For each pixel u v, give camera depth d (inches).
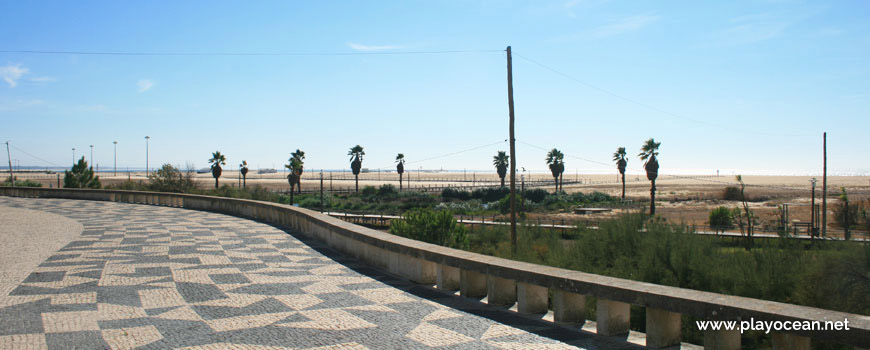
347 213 1898.4
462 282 312.0
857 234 1132.5
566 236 1155.3
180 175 2011.6
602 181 6786.4
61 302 296.7
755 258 491.2
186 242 561.0
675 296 201.9
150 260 446.9
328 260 452.1
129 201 1244.5
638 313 449.4
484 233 1049.5
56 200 1311.5
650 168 2023.9
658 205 2507.4
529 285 268.8
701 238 560.1
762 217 1756.9
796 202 2566.4
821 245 510.6
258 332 238.1
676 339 216.4
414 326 246.2
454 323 251.3
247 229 686.5
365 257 437.7
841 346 337.1
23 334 233.5
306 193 3068.4
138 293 321.4
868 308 413.4
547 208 2357.3
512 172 926.4
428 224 839.1
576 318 252.7
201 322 255.6
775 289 455.8
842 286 424.5
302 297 310.2
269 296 313.4
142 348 215.2
